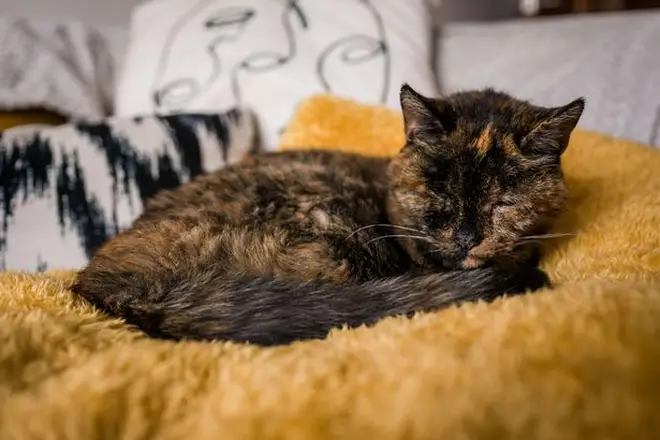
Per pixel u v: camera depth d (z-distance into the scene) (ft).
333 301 0.92
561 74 1.83
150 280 0.97
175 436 0.64
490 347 0.69
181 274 0.99
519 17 3.23
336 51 1.88
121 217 1.57
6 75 1.77
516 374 0.64
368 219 1.24
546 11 3.10
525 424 0.59
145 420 0.65
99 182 1.57
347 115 1.70
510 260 1.20
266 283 0.95
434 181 1.17
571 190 1.39
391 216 1.27
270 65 1.87
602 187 1.38
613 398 0.61
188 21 1.95
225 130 1.75
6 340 0.73
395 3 1.94
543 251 1.26
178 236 1.08
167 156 1.65
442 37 2.08
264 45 1.89
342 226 1.19
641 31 1.80
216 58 1.89
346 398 0.64
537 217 1.16
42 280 1.00
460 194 1.15
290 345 0.82
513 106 1.24
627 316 0.71
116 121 1.67
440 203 1.17
